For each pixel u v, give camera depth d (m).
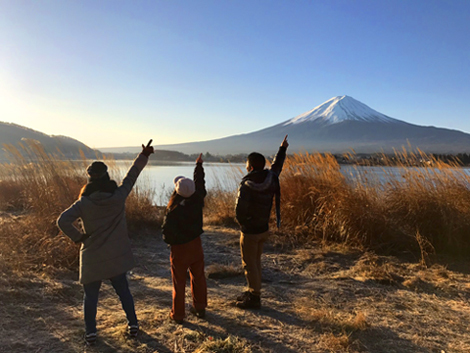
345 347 3.12
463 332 3.48
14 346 2.97
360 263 5.76
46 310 3.76
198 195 3.65
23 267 4.93
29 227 6.61
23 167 8.91
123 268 3.10
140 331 3.34
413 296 4.47
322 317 3.69
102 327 3.42
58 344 3.05
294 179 8.16
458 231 6.37
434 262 5.93
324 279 5.11
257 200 3.95
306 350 3.07
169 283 4.90
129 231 7.80
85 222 3.01
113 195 3.10
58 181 7.86
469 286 4.80
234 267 5.54
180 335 3.28
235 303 4.12
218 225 9.02
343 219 6.96
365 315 3.87
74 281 4.73
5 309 3.66
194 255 3.56
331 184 7.56
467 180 7.05
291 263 5.88
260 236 3.98
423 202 6.84
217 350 2.98
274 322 3.63
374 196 7.30
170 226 3.48
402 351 3.08
